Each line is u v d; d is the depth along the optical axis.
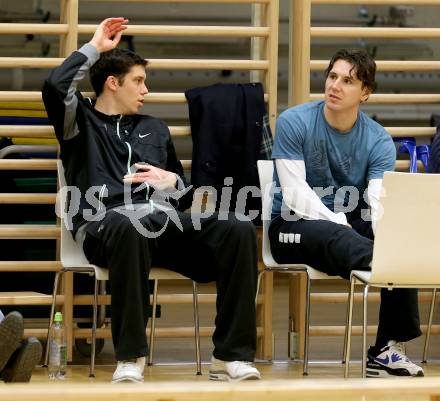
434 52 18.33
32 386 5.79
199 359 9.70
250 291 8.90
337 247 9.20
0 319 8.55
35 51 17.47
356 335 11.39
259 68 10.99
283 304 16.14
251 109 10.63
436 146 10.30
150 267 9.09
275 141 9.97
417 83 19.03
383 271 8.62
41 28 10.55
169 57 18.39
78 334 10.41
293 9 11.23
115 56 9.84
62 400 5.62
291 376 9.81
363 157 10.00
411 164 10.91
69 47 10.59
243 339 8.91
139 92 9.92
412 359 11.07
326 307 15.92
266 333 10.85
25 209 11.15
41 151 10.75
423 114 18.98
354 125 10.03
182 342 11.98
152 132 10.00
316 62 11.09
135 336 8.77
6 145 11.02
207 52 18.58
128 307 8.77
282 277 19.62
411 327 9.89
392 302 9.93
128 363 8.78
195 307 9.70
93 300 9.80
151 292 11.58
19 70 17.53
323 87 18.61
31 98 10.52
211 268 9.33
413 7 18.09
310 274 9.50
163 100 10.66
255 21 11.42
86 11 17.86
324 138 9.93
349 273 9.18
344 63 9.72
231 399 6.30
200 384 5.91
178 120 18.22
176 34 10.83
